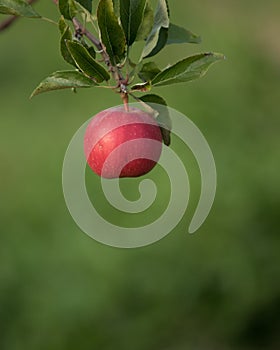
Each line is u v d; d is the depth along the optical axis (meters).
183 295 11.12
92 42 3.86
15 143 14.82
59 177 13.67
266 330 11.08
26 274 11.41
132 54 14.26
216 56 3.64
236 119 14.90
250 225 11.82
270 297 11.19
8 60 17.11
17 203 13.07
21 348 10.65
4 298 11.08
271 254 11.49
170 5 19.59
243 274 11.27
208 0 19.98
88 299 11.01
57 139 14.80
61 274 11.32
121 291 11.12
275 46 18.25
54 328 10.75
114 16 3.66
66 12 3.86
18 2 4.07
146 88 3.68
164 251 11.41
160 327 10.90
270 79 16.50
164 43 4.05
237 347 10.91
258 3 20.08
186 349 10.71
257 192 12.34
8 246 11.98
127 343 10.70
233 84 15.94
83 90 15.87
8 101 15.96
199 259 11.41
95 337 10.68
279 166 13.05
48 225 12.39
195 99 15.36
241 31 18.67
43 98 15.99
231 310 11.08
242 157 13.46
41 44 17.59
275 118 15.10
